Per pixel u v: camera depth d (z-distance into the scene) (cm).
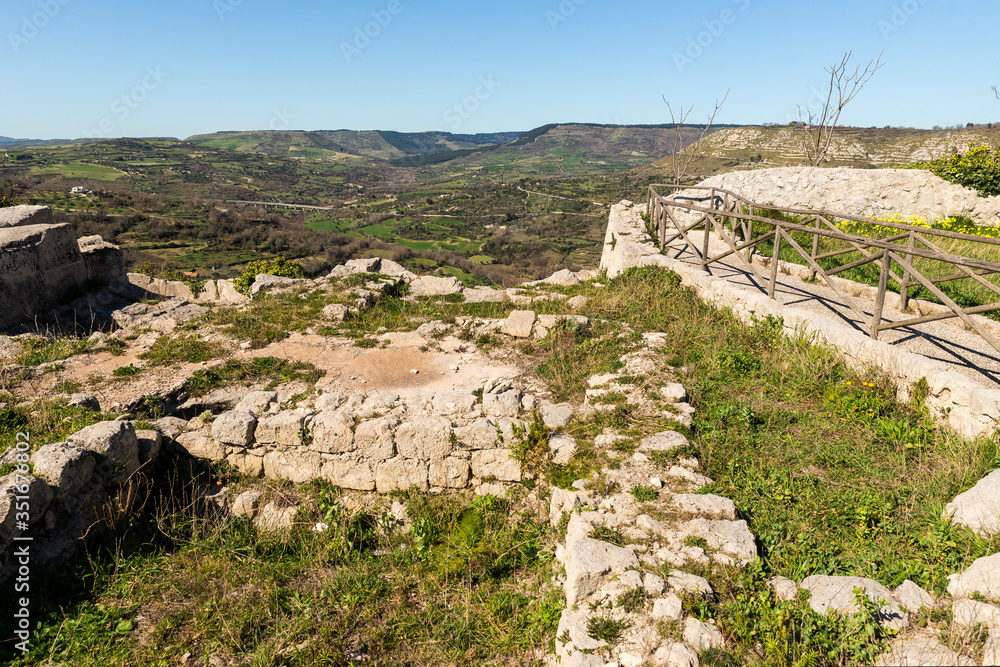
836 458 519
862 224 1259
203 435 609
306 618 423
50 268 959
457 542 517
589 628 344
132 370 747
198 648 402
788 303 855
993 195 1365
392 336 902
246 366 768
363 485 589
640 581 365
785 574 384
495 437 561
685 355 733
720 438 556
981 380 565
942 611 328
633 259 1177
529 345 857
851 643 312
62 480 466
